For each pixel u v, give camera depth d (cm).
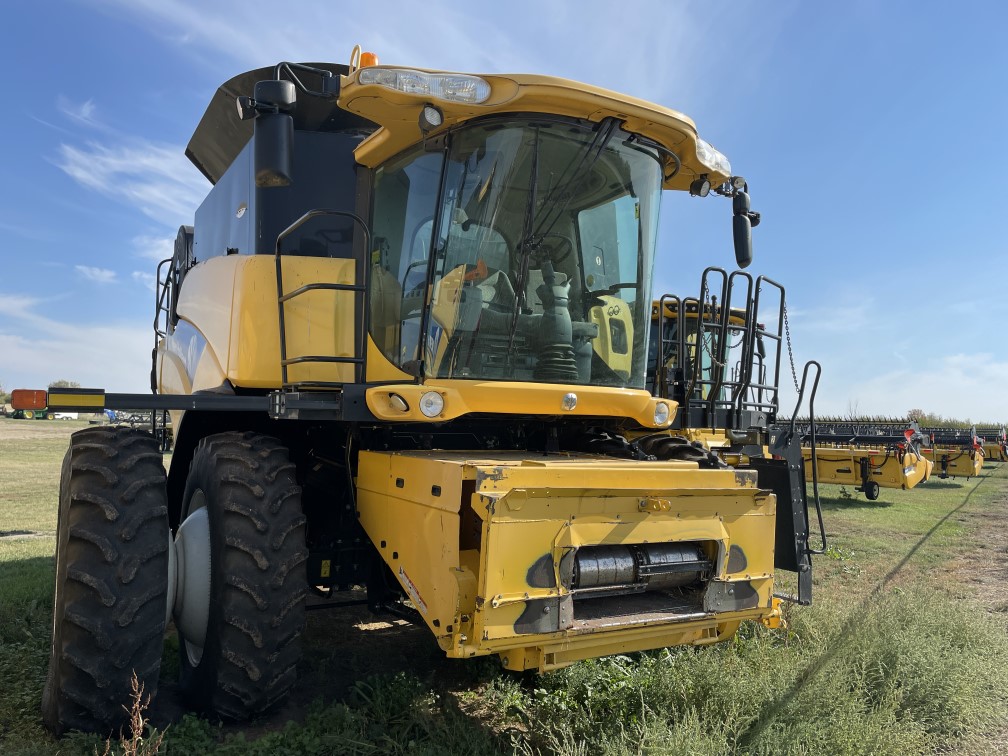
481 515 264
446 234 341
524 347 354
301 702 356
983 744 339
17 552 706
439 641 276
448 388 326
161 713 340
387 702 338
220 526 323
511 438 414
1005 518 1138
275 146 310
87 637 288
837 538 916
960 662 391
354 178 421
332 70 449
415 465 305
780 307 484
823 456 1421
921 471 1363
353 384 337
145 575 301
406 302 359
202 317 429
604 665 388
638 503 294
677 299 473
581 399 354
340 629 489
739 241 441
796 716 319
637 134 365
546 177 347
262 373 367
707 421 440
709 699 332
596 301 373
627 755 280
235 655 311
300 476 425
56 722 293
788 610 474
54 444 2398
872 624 425
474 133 338
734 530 320
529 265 353
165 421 607
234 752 287
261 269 373
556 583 274
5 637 422
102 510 301
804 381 480
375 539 336
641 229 385
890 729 323
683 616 304
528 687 380
